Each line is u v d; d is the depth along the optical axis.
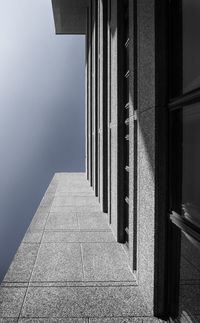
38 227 12.20
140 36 7.18
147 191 6.58
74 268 8.31
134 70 8.02
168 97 5.93
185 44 5.60
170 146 5.93
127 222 10.16
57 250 9.66
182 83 5.70
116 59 11.04
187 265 5.90
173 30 5.86
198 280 5.93
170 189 6.00
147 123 6.59
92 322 5.91
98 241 10.57
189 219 5.23
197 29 5.30
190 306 5.86
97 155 19.00
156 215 6.05
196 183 5.40
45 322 5.89
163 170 6.03
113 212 11.45
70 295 6.91
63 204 16.59
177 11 5.75
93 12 22.19
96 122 19.62
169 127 5.96
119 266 8.49
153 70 6.08
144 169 6.85
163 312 6.14
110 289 7.20
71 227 12.18
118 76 10.84
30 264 8.58
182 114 5.69
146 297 6.57
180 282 5.94
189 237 5.20
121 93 10.83
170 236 6.07
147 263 6.55
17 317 6.04
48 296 6.86
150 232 6.33
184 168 5.69
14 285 7.36
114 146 11.44
